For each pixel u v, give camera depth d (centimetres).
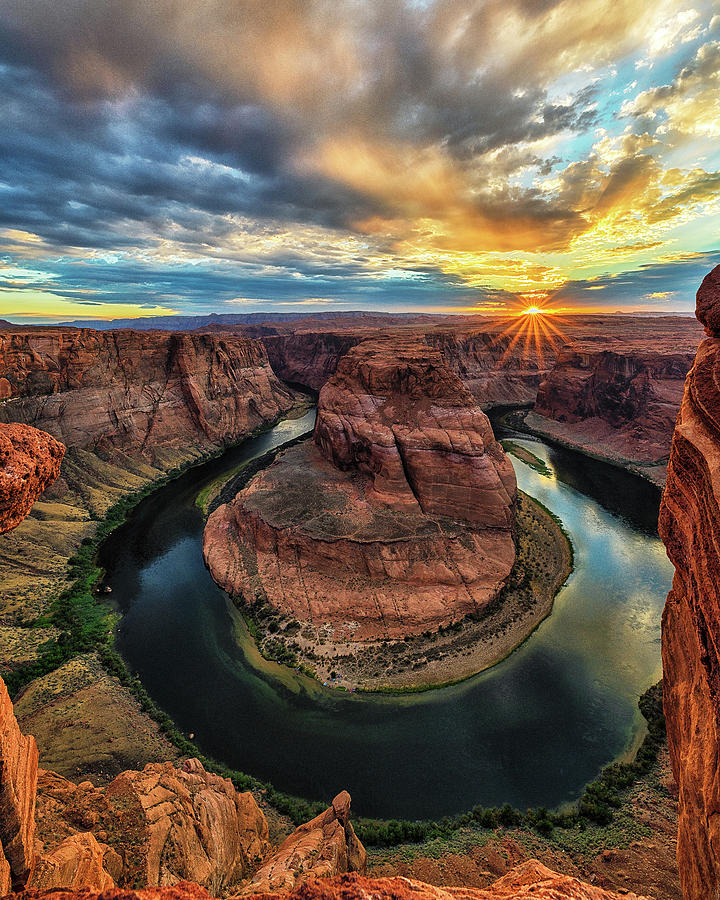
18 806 937
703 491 1073
